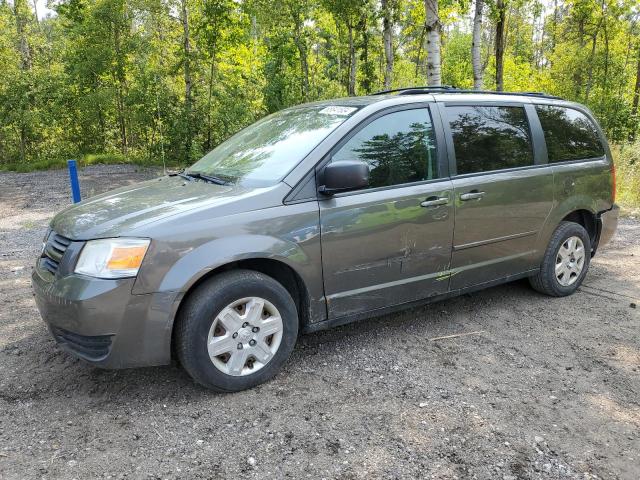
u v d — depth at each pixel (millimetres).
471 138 4180
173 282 2955
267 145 3916
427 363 3676
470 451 2711
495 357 3771
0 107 22906
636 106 25609
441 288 4094
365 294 3686
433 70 10758
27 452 2695
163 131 20938
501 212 4270
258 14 19031
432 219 3859
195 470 2566
